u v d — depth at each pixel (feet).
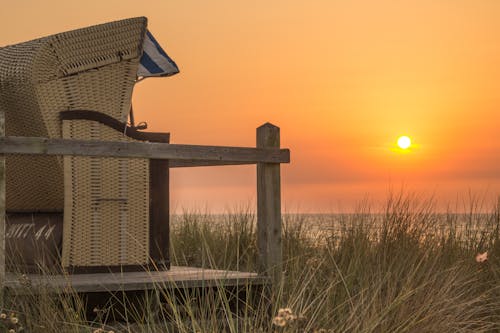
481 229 27.09
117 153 19.79
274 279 21.30
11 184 23.98
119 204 22.35
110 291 19.15
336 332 18.10
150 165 22.82
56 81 21.88
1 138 18.19
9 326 17.12
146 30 23.34
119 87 23.11
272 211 22.00
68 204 21.71
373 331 18.33
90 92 22.49
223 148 21.27
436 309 20.03
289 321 15.92
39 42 21.84
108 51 22.59
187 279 19.95
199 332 17.63
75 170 21.84
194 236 32.19
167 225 22.99
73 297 19.27
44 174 22.85
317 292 20.66
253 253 26.40
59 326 17.69
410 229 26.61
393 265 23.03
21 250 22.98
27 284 18.44
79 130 21.99
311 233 27.94
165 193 22.99
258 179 22.17
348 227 26.81
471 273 23.94
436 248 25.43
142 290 20.43
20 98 22.04
